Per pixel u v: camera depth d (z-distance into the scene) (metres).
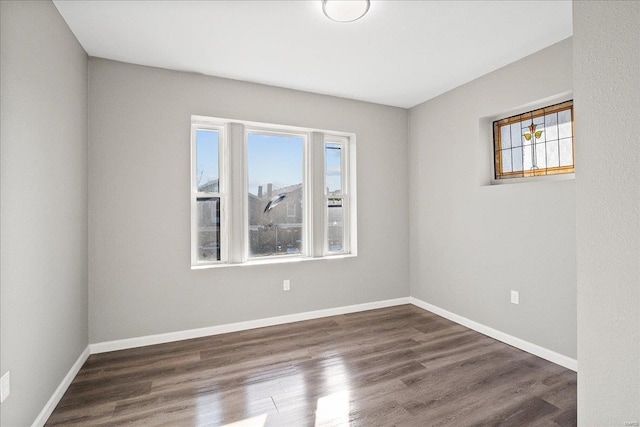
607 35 0.71
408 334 3.14
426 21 2.25
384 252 4.02
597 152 0.74
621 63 0.69
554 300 2.56
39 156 1.84
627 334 0.69
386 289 4.03
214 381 2.28
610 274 0.72
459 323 3.42
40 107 1.85
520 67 2.80
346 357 2.65
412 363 2.54
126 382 2.27
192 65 2.91
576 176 0.78
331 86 3.41
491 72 3.06
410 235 4.14
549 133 2.72
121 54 2.69
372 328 3.30
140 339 2.86
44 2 1.90
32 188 1.76
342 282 3.77
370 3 2.04
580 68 0.76
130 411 1.94
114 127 2.78
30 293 1.74
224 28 2.32
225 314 3.20
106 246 2.75
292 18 2.21
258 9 2.11
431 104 3.79
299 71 3.04
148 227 2.89
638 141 0.66
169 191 2.97
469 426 1.80
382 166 4.00
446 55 2.74
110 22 2.23
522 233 2.80
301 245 3.78
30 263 1.74
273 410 1.95
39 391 1.82
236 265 3.25
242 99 3.25
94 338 2.72
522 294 2.80
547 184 2.62
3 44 1.50
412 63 2.88
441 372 2.40
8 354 1.53
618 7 0.69
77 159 2.44
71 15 2.14
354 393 2.13
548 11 2.14
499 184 3.13
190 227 3.05
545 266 2.63
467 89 3.31
